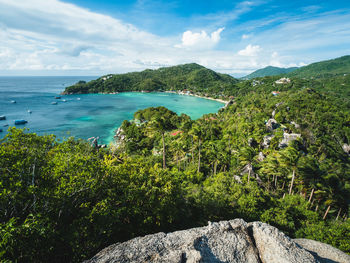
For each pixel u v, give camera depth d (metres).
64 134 102.06
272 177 50.66
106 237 14.79
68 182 13.61
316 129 98.38
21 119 128.12
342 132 100.69
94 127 119.38
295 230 26.88
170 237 11.99
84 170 14.62
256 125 88.00
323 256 13.74
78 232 12.62
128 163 21.45
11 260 10.05
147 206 18.28
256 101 173.62
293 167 38.91
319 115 112.62
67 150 16.11
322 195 34.09
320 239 24.00
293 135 75.25
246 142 75.81
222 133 100.81
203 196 27.22
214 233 12.59
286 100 143.62
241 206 27.73
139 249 10.83
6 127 107.00
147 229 17.98
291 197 36.34
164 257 10.23
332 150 78.75
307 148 76.12
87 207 14.66
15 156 12.80
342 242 22.72
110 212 14.50
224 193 30.23
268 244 12.01
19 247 10.12
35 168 13.66
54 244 12.24
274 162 46.12
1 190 11.19
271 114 125.38
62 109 173.88
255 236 12.99
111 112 168.00
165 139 86.94
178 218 22.36
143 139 90.75
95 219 13.90
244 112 136.12
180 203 24.67
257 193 30.88
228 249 11.62
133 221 17.77
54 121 128.38
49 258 11.97
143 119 137.12
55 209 13.13
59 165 13.93
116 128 119.81
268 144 73.75
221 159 56.50
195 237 11.88
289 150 40.31
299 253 11.29
